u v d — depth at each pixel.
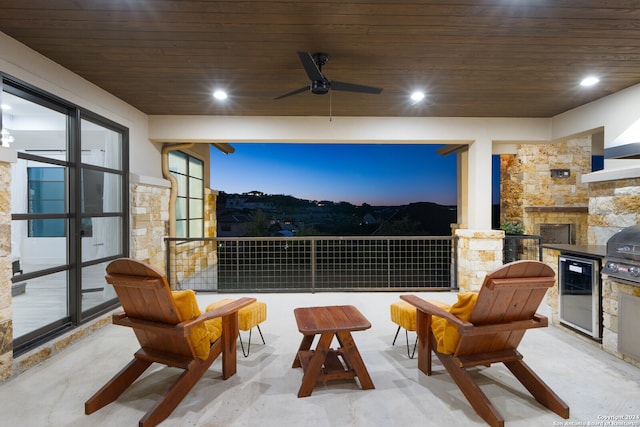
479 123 5.03
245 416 2.04
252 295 5.02
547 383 2.40
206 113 4.85
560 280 3.47
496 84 3.76
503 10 2.38
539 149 7.07
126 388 2.30
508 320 2.14
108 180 4.12
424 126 5.00
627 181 3.63
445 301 4.70
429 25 2.58
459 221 7.56
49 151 4.40
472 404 2.08
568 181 7.07
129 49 2.96
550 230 7.15
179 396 2.11
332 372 2.36
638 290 2.58
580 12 2.41
